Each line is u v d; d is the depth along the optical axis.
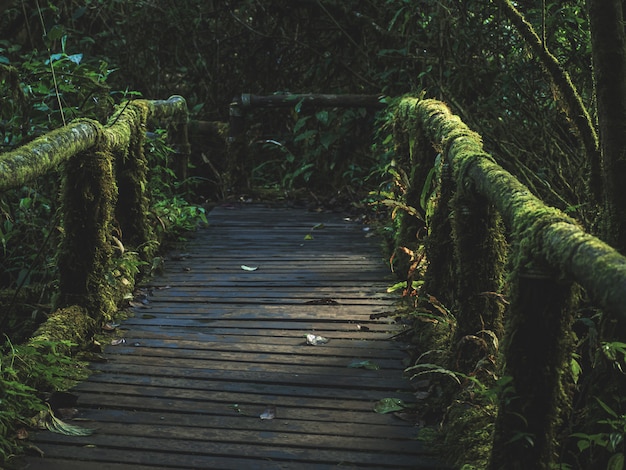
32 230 5.21
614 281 1.82
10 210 5.05
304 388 3.67
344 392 3.63
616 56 2.97
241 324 4.48
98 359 3.90
